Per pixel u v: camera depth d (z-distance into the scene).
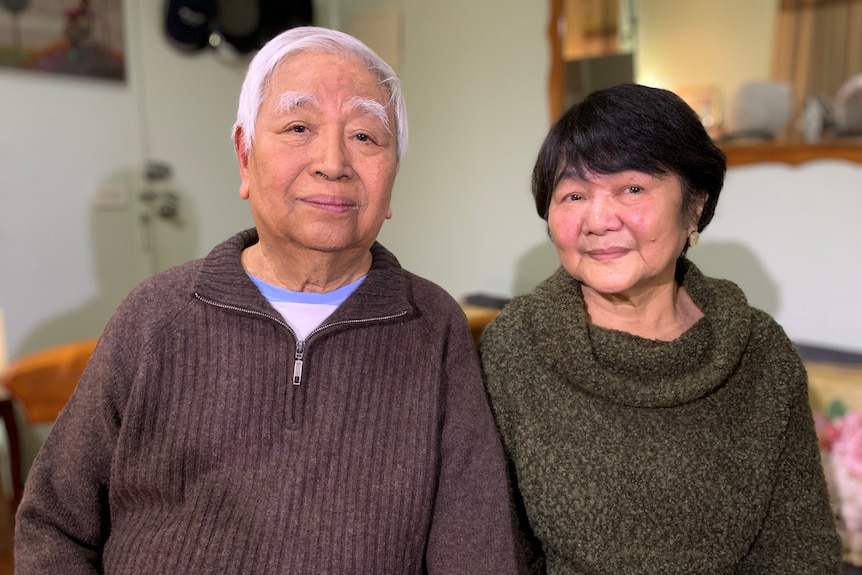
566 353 0.95
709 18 1.85
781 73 1.75
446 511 0.91
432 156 2.74
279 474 0.85
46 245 2.60
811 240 1.77
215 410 0.86
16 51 2.43
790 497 0.97
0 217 2.47
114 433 0.88
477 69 2.50
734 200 1.90
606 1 2.06
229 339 0.88
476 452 0.93
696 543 0.91
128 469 0.87
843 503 1.34
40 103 2.52
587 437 0.94
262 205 0.88
